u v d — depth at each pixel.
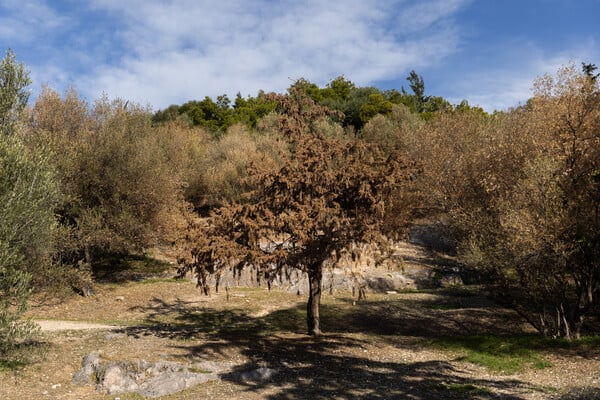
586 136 16.97
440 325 20.31
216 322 20.50
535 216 15.38
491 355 15.30
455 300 24.50
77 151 24.36
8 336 11.85
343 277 27.59
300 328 19.53
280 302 24.53
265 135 45.00
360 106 67.00
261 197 16.77
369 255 15.86
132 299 23.91
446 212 22.83
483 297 24.81
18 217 12.47
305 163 15.89
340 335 18.17
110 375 11.64
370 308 23.20
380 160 16.14
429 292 26.64
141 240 25.33
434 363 14.72
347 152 16.98
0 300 12.11
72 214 24.06
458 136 29.78
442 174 22.47
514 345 16.06
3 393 10.59
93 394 11.09
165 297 24.55
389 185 15.41
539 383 12.50
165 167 27.89
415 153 32.69
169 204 27.14
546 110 19.30
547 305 20.36
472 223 18.73
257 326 19.73
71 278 20.34
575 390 11.57
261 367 13.30
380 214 15.55
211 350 14.94
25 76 15.22
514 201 16.42
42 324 18.56
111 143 25.44
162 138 36.09
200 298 24.62
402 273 28.77
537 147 17.97
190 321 20.58
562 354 14.86
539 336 17.17
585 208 15.58
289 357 14.78
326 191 15.74
